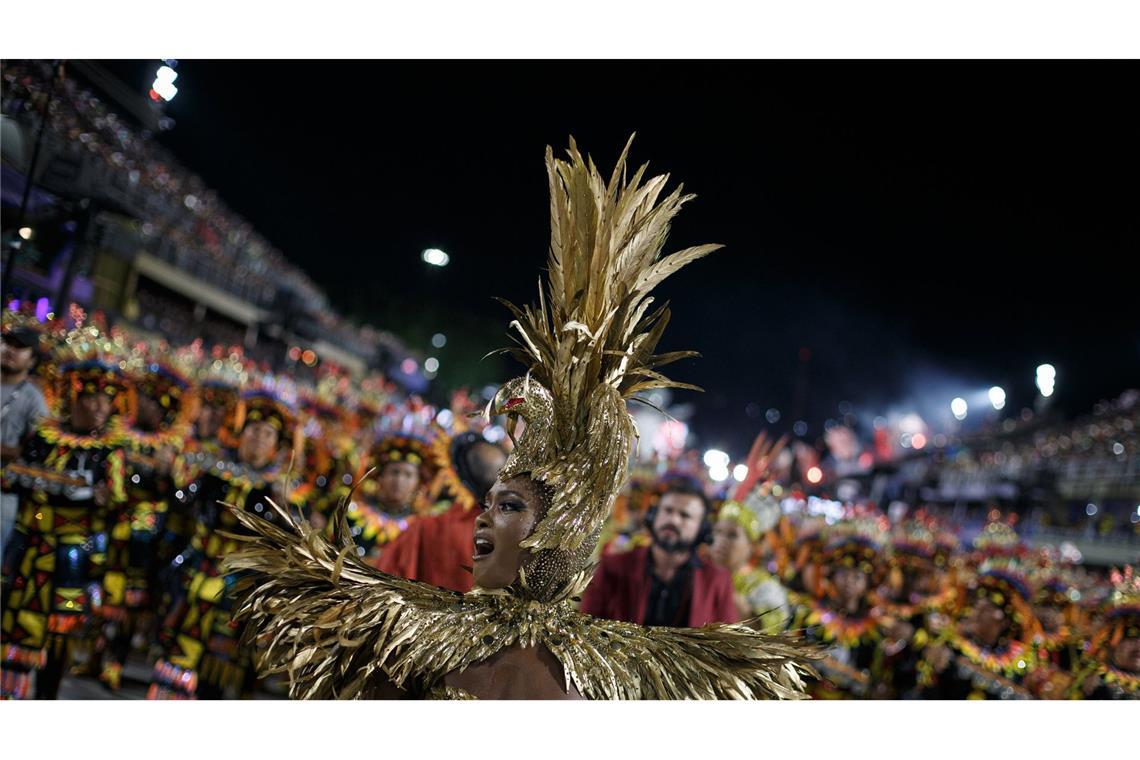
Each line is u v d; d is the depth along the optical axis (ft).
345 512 6.09
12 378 18.24
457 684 5.67
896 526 27.68
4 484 17.43
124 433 19.71
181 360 24.75
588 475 5.87
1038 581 24.73
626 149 6.20
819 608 24.26
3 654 17.12
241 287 62.08
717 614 17.57
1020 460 77.77
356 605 5.74
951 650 24.11
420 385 89.81
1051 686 22.25
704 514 17.92
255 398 20.16
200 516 19.21
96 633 20.75
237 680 17.85
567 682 5.74
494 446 15.66
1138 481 62.23
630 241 6.17
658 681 5.98
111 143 30.40
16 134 21.11
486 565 5.92
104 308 38.96
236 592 5.96
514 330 6.36
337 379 33.35
